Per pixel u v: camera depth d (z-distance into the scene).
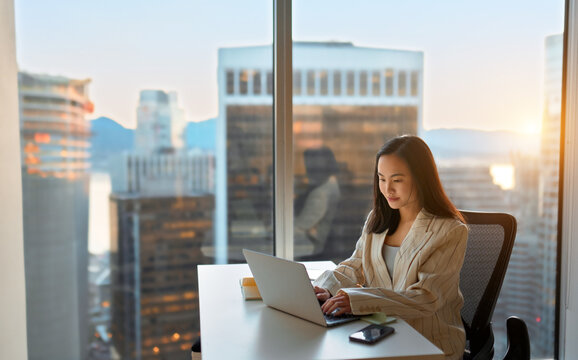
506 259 1.72
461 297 1.70
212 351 1.25
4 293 2.26
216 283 1.91
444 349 1.57
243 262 2.65
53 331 2.49
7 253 2.26
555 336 2.82
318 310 1.41
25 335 2.36
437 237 1.65
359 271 1.91
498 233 1.76
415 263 1.64
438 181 1.75
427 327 1.58
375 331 1.35
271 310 1.58
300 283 1.42
